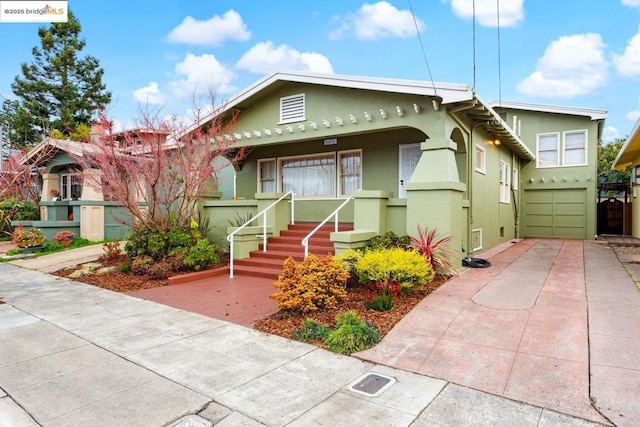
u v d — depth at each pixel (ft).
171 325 16.47
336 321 15.53
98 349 13.88
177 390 10.88
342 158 37.11
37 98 80.53
